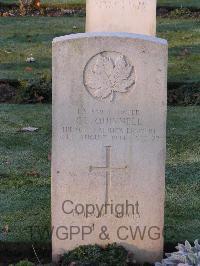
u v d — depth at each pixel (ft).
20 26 58.85
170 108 38.83
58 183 21.12
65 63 20.27
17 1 67.92
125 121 20.74
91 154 20.92
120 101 20.59
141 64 20.34
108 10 35.40
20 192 26.89
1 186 27.45
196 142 33.09
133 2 35.32
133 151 20.93
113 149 20.90
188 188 27.30
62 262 21.21
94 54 20.22
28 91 40.50
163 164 21.03
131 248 21.57
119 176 21.08
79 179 21.08
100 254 20.93
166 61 20.31
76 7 66.54
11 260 22.36
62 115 20.65
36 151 31.83
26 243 22.66
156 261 21.62
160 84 20.45
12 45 52.47
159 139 20.84
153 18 35.81
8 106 39.22
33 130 34.81
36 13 65.10
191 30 57.41
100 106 20.61
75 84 20.42
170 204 25.73
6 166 29.71
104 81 20.40
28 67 46.39
